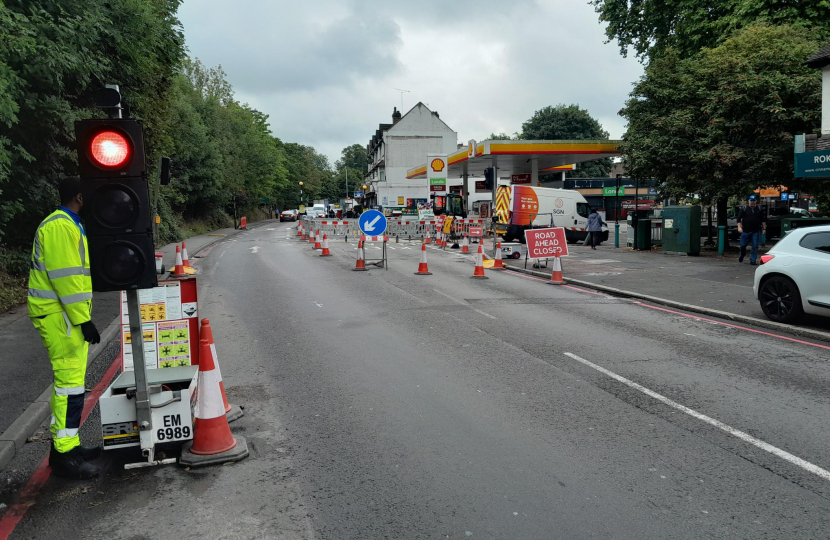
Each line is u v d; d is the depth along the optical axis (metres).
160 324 5.32
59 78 10.81
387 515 3.68
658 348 7.90
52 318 4.18
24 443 4.98
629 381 6.39
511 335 8.67
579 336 8.62
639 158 21.78
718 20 23.08
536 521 3.59
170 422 4.54
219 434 4.56
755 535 3.42
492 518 3.63
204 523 3.63
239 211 58.72
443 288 13.50
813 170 15.42
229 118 53.41
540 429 5.05
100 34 12.73
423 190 57.12
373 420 5.30
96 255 4.12
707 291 12.58
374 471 4.29
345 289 13.31
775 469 4.27
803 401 5.73
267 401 5.82
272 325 9.43
